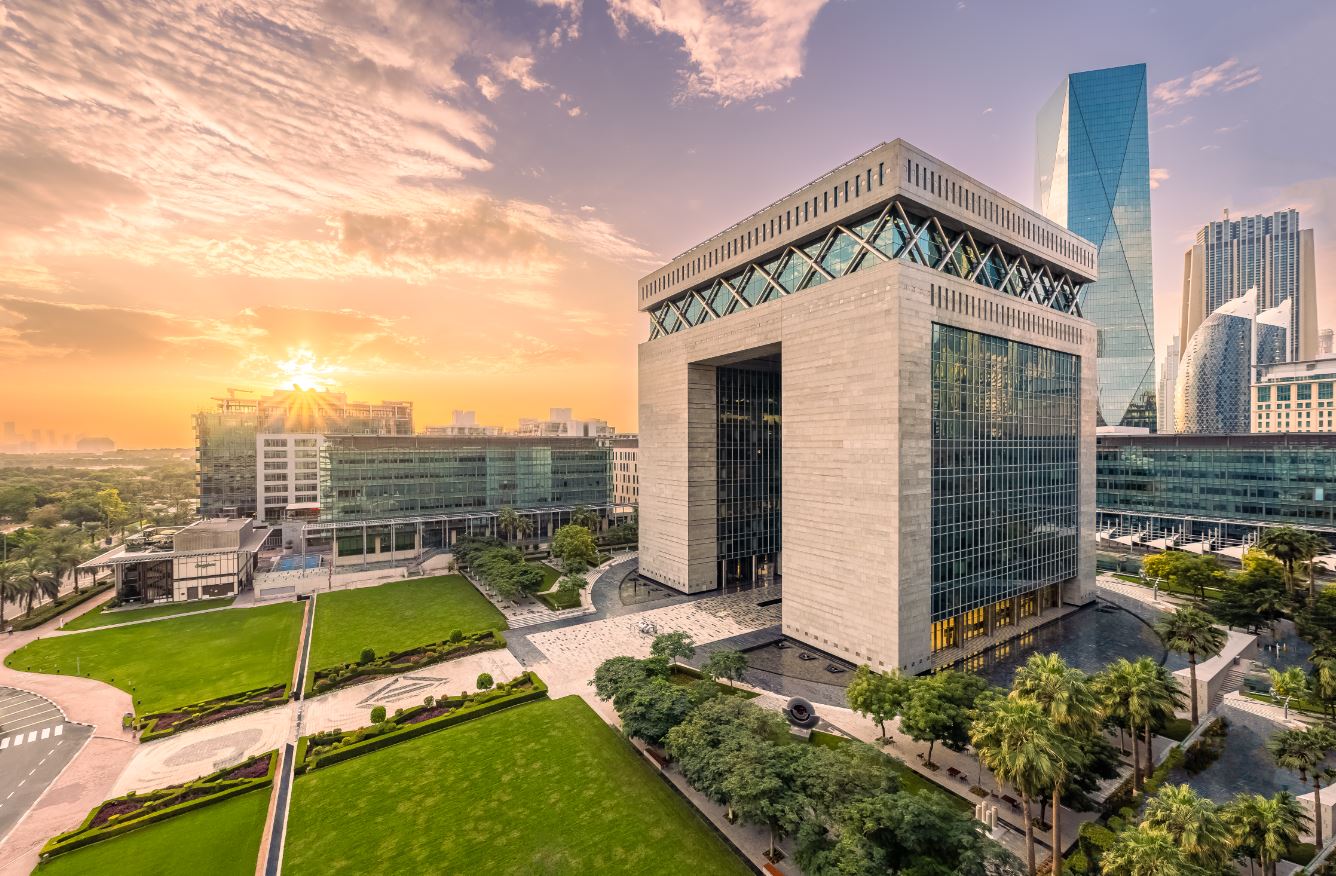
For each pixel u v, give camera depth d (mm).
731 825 35406
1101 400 167250
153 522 157500
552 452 129875
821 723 47625
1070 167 169500
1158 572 84812
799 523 65312
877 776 31703
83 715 50594
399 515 113562
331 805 37375
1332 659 44969
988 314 64438
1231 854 28844
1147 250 162750
